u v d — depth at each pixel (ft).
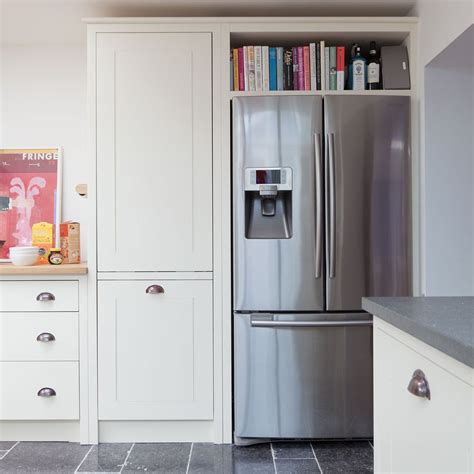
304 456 7.39
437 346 2.94
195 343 7.84
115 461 7.22
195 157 7.84
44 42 9.41
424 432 3.31
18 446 7.76
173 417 7.84
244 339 7.67
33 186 9.43
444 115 7.63
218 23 7.84
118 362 7.82
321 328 7.62
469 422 2.69
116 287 7.83
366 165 7.62
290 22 7.84
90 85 7.83
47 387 7.79
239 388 7.69
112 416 7.81
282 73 8.02
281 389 7.66
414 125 7.84
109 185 7.84
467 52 6.95
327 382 7.65
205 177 7.84
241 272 7.63
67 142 9.47
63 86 9.45
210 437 7.95
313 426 7.66
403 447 3.70
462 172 7.64
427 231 7.61
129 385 7.82
